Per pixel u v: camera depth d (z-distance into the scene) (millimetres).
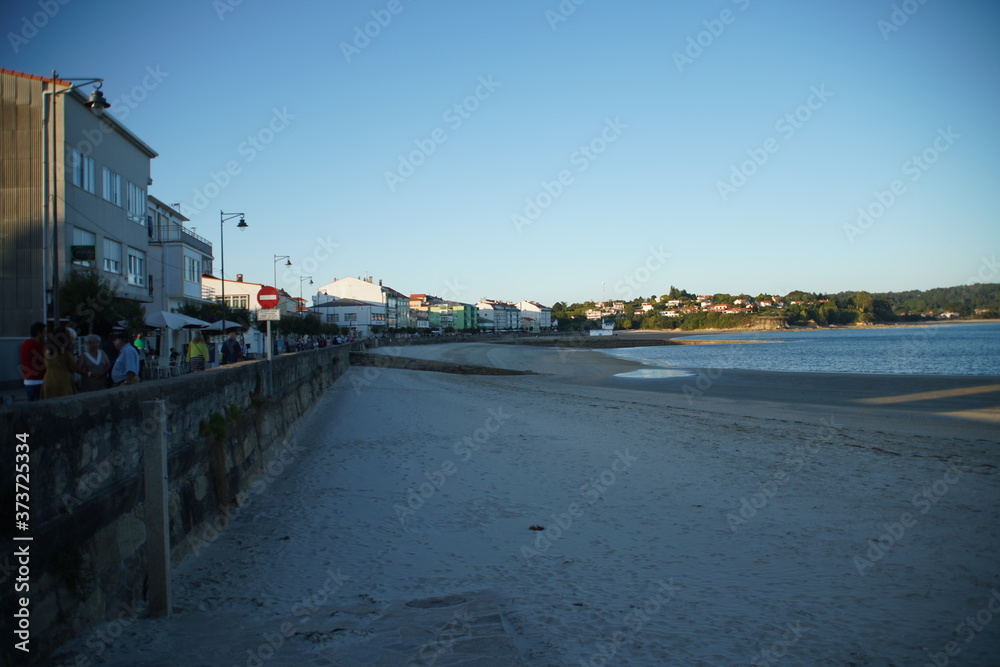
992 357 59281
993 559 6676
